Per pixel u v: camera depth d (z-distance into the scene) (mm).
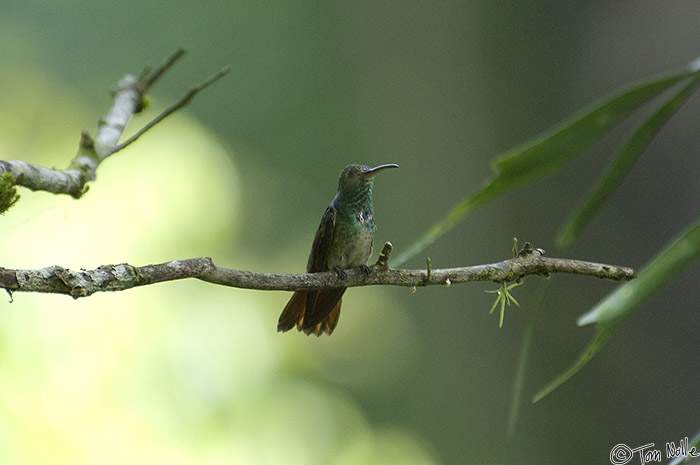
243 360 12219
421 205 13719
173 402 10664
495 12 12414
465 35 12875
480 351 12531
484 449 12383
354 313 15688
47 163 15812
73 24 17594
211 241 14594
